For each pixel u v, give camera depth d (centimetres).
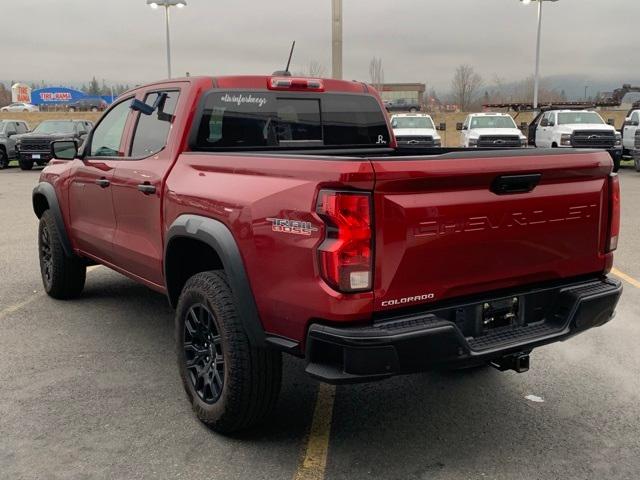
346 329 284
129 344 510
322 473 324
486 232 311
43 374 448
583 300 342
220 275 360
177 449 347
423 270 296
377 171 277
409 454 343
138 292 667
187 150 416
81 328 549
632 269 752
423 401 409
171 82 448
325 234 284
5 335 530
